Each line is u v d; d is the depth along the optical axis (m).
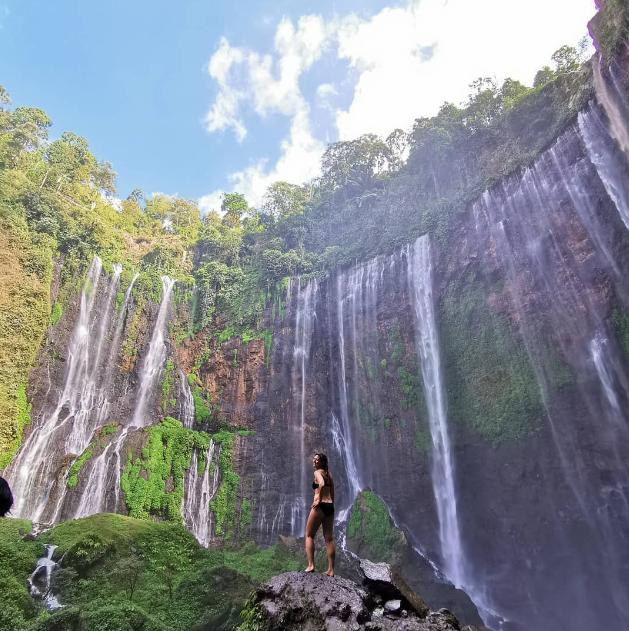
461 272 26.61
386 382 28.22
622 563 18.77
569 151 23.19
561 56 32.72
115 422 27.84
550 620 20.03
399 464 26.05
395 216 34.47
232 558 19.12
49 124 40.19
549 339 21.84
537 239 23.48
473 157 32.59
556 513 20.50
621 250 19.55
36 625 8.46
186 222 51.53
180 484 24.98
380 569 6.83
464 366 24.91
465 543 22.98
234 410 31.02
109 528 13.57
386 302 30.06
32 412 25.53
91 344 30.73
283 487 27.31
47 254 29.14
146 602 10.95
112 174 48.78
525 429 21.70
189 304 37.88
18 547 12.15
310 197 50.97
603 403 19.53
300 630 5.34
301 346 32.38
